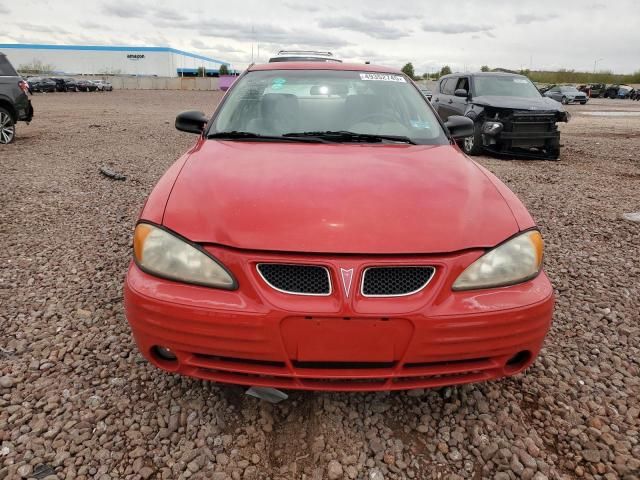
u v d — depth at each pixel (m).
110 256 3.89
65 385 2.30
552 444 2.01
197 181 2.17
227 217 1.91
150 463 1.87
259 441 1.98
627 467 1.88
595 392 2.34
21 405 2.16
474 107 9.41
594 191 6.50
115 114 17.77
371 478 1.82
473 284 1.85
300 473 1.85
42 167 7.29
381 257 1.79
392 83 3.39
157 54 82.31
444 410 2.18
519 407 2.22
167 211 2.00
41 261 3.77
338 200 1.97
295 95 3.16
